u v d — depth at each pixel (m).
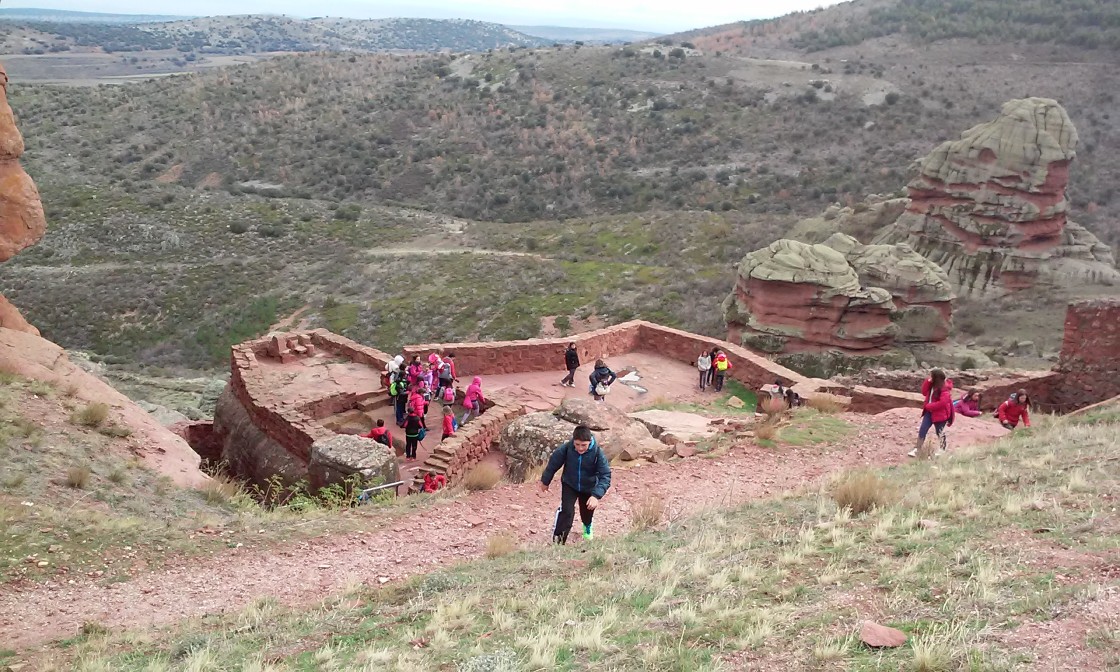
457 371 20.06
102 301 61.16
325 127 118.19
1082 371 18.38
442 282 63.44
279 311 60.78
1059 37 124.38
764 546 7.66
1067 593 5.07
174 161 108.56
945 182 56.03
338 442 13.64
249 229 77.44
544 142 110.75
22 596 7.96
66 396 13.70
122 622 7.60
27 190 15.38
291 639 6.59
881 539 7.19
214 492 11.95
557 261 66.44
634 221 76.62
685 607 6.02
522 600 6.88
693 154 103.44
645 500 10.98
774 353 37.03
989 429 14.11
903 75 120.00
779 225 68.56
